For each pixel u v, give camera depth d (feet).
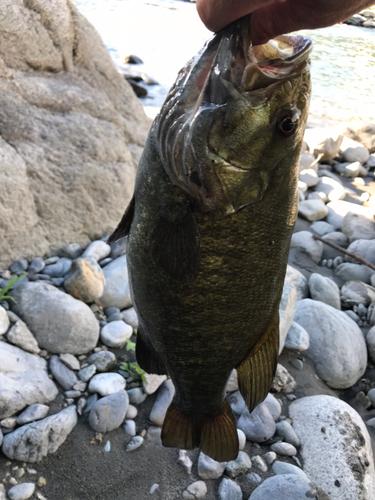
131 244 1.10
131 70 6.22
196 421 1.42
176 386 1.34
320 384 2.31
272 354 1.25
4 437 1.75
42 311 2.15
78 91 2.90
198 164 0.93
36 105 2.72
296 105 0.93
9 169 2.48
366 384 2.44
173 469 1.79
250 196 0.96
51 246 2.65
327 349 2.39
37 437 1.73
